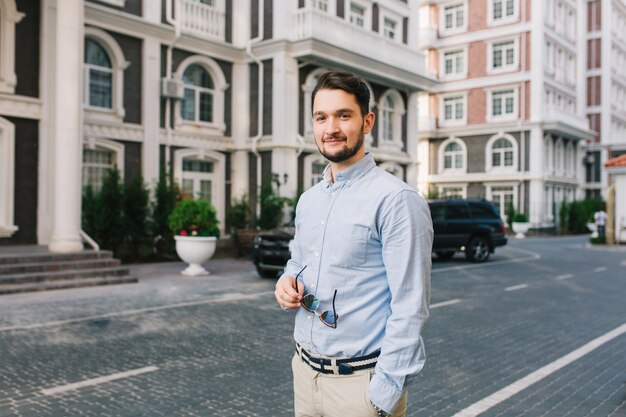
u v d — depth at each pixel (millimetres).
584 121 39625
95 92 16328
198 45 18750
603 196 44812
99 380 5434
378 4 23625
